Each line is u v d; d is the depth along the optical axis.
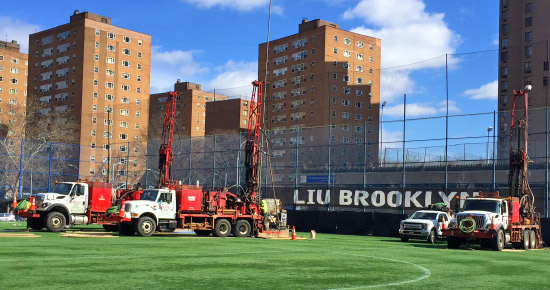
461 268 17.72
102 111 122.88
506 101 103.88
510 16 105.38
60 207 32.41
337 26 131.88
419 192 42.81
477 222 28.16
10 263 15.14
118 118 125.25
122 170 73.38
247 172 36.41
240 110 144.50
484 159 41.31
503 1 106.44
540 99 99.81
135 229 30.25
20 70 162.62
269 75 135.00
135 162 72.12
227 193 33.59
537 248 32.12
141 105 129.50
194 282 12.70
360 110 128.38
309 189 48.56
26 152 76.62
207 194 32.75
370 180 50.38
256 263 17.20
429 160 43.97
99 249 20.27
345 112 126.31
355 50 129.12
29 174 67.88
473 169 42.22
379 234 42.38
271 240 30.44
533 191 38.44
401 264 18.28
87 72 120.94
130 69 127.94
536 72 100.81
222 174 60.16
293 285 12.73
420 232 34.31
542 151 46.22
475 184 42.03
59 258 16.73
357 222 43.56
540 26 101.31
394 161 45.84
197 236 32.16
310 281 13.48
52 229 31.64
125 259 17.05
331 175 50.12
